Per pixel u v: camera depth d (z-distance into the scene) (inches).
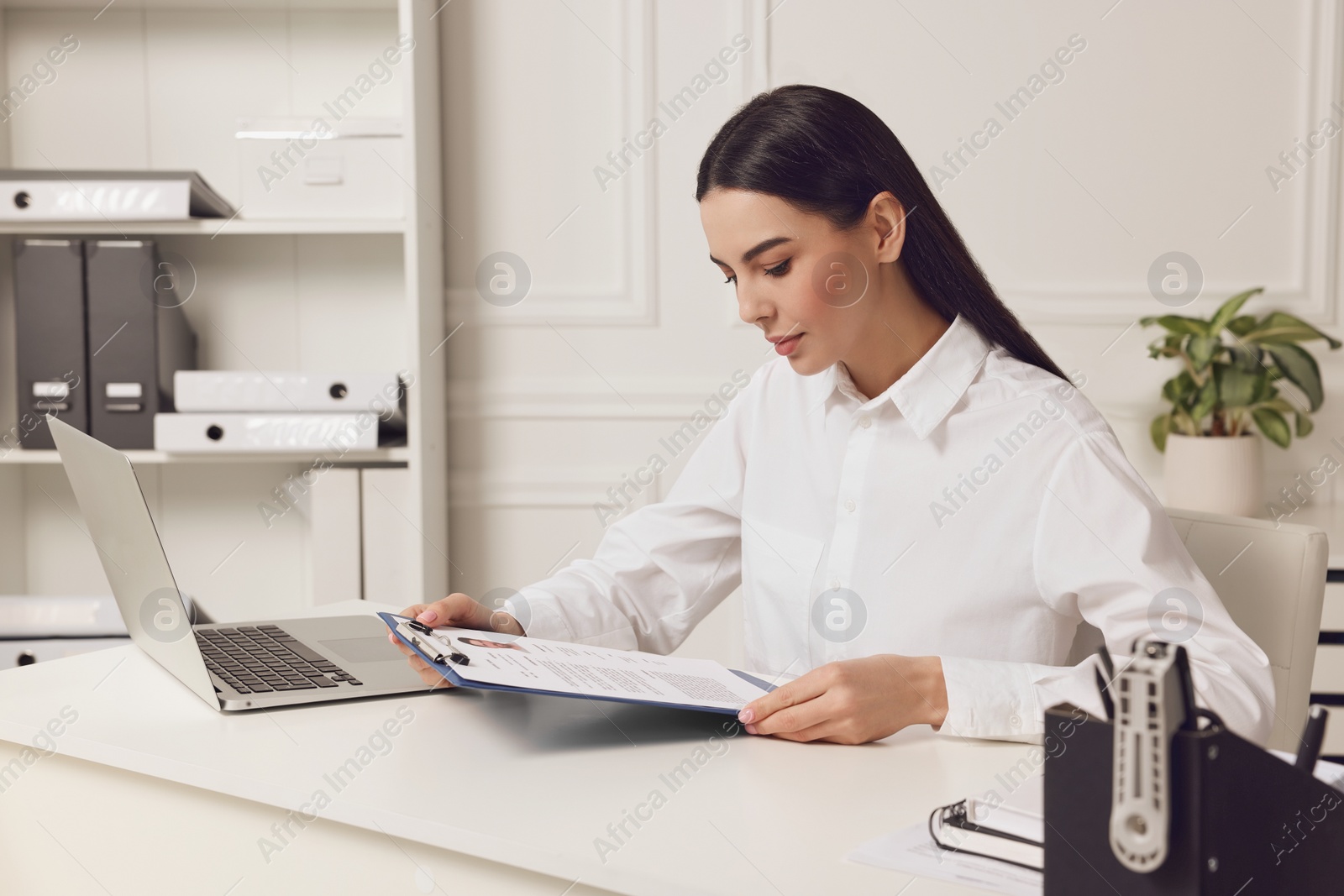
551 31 86.3
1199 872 17.8
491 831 24.6
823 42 84.4
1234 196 84.0
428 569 81.1
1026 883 21.9
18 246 74.9
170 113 85.7
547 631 43.6
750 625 48.4
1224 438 75.7
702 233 86.9
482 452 88.4
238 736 31.4
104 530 37.2
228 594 87.6
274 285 86.4
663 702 30.8
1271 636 41.8
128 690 36.3
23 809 33.0
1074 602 39.6
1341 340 84.4
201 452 75.0
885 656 32.8
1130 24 83.0
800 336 39.1
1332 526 75.9
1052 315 85.0
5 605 65.2
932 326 42.9
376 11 85.1
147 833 30.7
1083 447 39.5
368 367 87.1
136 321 75.7
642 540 49.7
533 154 87.0
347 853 27.2
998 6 83.4
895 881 22.1
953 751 30.9
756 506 47.9
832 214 37.6
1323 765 24.9
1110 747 18.8
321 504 78.4
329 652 40.3
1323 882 20.3
